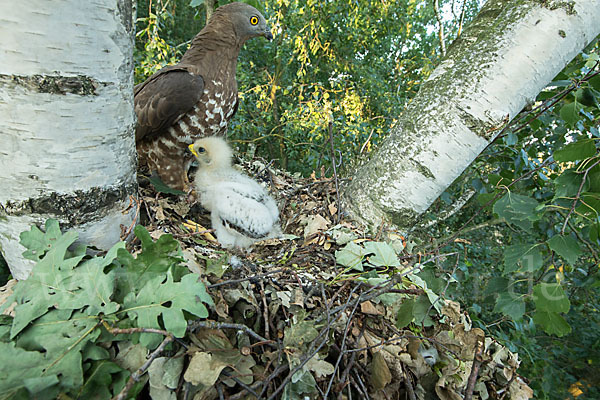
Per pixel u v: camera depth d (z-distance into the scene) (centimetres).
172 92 216
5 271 431
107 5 115
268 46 778
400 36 976
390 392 131
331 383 122
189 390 108
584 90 198
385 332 147
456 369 140
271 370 119
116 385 100
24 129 111
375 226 205
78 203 124
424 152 192
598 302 471
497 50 179
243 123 640
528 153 305
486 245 497
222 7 242
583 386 465
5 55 104
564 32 172
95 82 117
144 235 114
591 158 146
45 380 90
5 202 119
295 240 201
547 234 265
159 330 100
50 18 105
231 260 159
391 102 841
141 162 254
